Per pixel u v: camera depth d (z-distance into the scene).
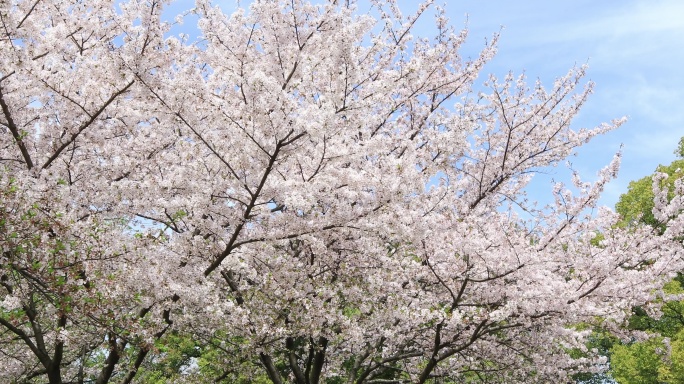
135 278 6.08
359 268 8.09
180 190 6.76
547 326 8.64
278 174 6.82
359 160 6.51
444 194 7.47
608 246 8.16
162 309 7.05
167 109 5.91
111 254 5.77
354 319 7.98
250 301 7.91
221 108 5.84
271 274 7.44
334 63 5.79
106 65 5.91
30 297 6.20
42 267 5.22
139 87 5.88
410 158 6.25
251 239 6.64
